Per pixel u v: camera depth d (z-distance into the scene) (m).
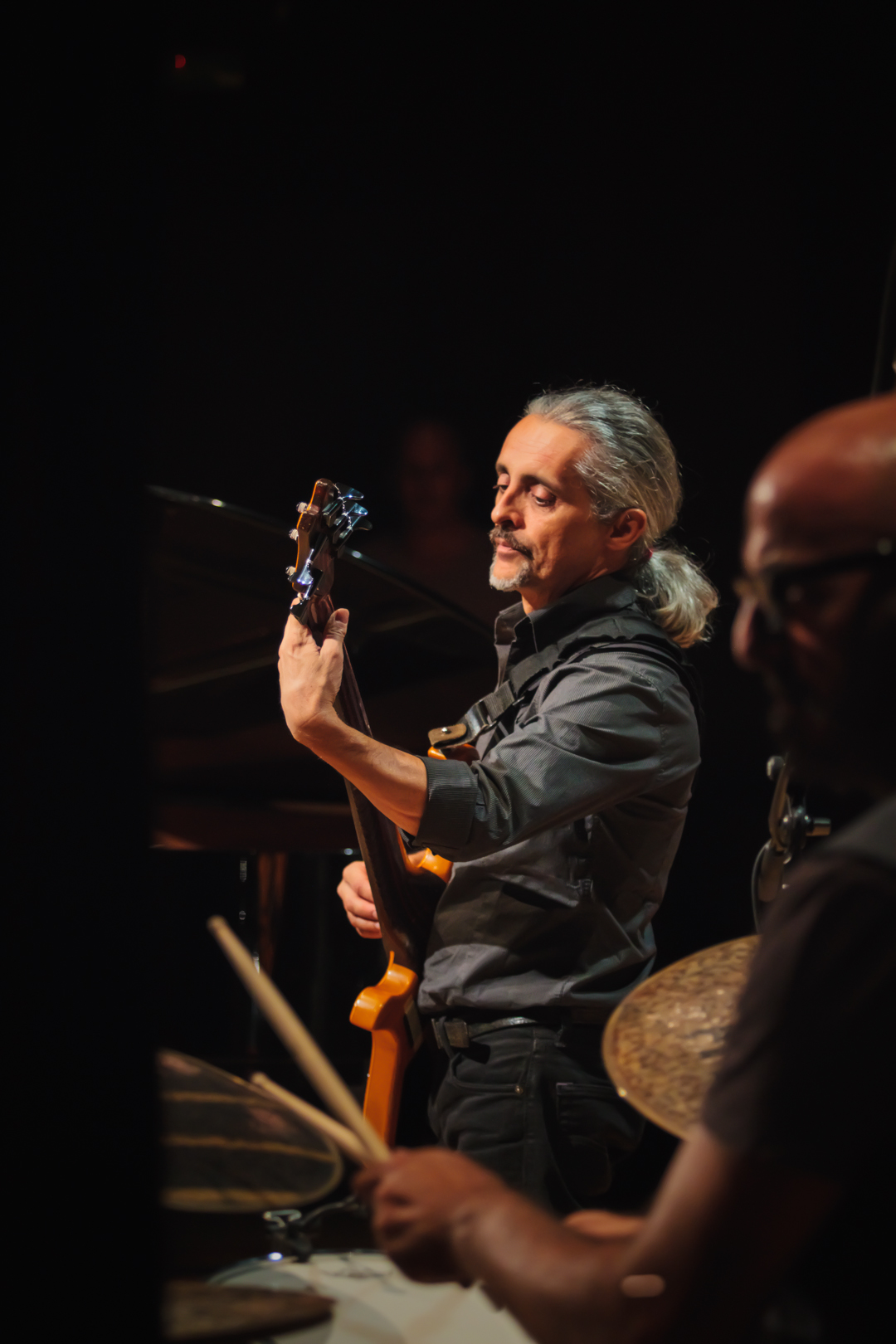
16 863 1.49
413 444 6.68
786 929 1.32
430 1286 1.95
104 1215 1.49
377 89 6.96
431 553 6.61
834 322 5.05
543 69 6.75
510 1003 3.17
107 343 1.54
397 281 7.07
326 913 4.62
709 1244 1.30
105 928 1.52
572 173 6.77
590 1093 3.15
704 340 6.59
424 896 3.53
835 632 1.39
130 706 1.54
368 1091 3.39
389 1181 1.61
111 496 1.54
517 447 3.52
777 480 1.43
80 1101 1.50
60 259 1.51
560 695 3.20
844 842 1.33
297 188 7.10
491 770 3.05
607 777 3.10
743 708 6.29
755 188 6.49
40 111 1.51
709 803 6.25
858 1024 1.26
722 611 6.39
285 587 5.09
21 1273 1.47
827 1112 1.26
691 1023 2.13
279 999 1.79
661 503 3.60
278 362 7.20
